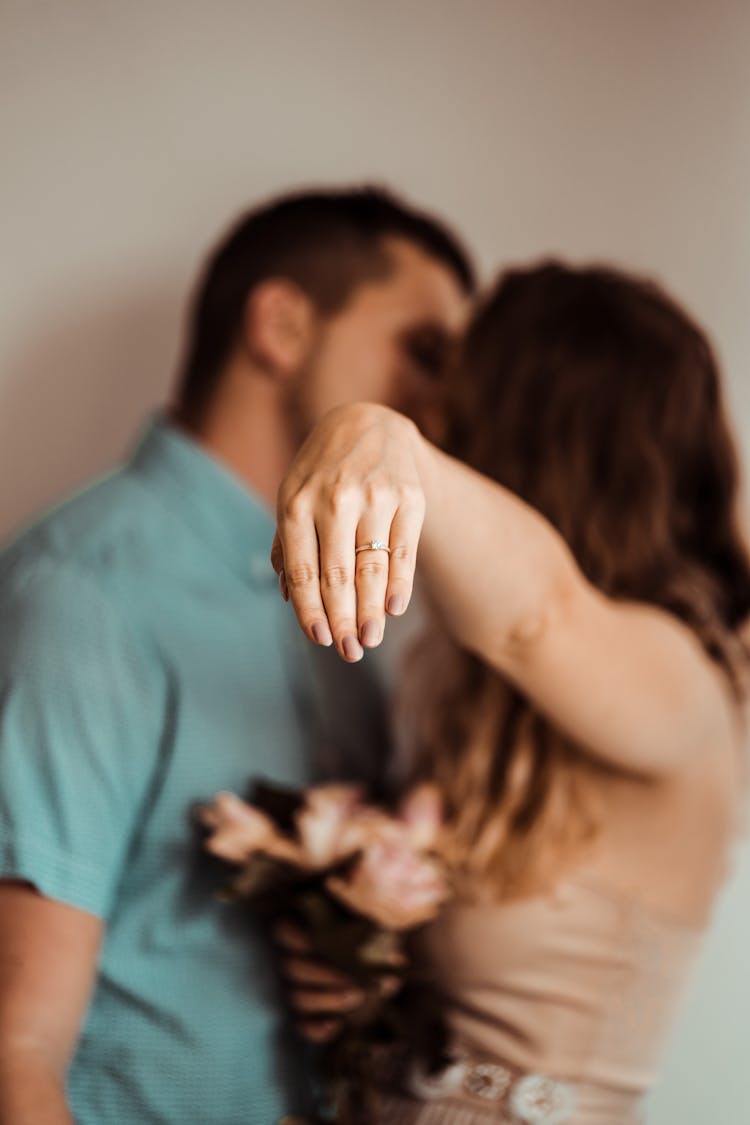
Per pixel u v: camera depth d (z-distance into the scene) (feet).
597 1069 3.78
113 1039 3.69
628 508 3.96
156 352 5.21
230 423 4.51
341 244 4.56
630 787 3.77
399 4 5.37
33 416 5.06
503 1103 3.73
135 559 3.95
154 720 3.80
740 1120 5.31
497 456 4.05
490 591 2.84
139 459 4.36
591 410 4.00
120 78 5.11
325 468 2.31
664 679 3.32
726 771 3.93
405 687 4.42
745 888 5.25
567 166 5.49
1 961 3.32
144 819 3.80
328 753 4.39
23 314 5.04
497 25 5.44
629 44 5.49
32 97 5.02
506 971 3.81
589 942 3.78
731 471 4.21
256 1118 3.83
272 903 3.76
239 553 4.25
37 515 5.06
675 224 5.49
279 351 4.49
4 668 3.59
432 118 5.41
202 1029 3.76
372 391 4.56
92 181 5.10
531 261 5.49
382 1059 3.99
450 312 4.75
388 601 2.20
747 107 5.48
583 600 3.11
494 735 3.89
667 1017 3.94
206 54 5.20
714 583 4.19
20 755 3.48
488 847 3.78
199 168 5.20
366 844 3.71
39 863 3.39
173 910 3.78
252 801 3.87
